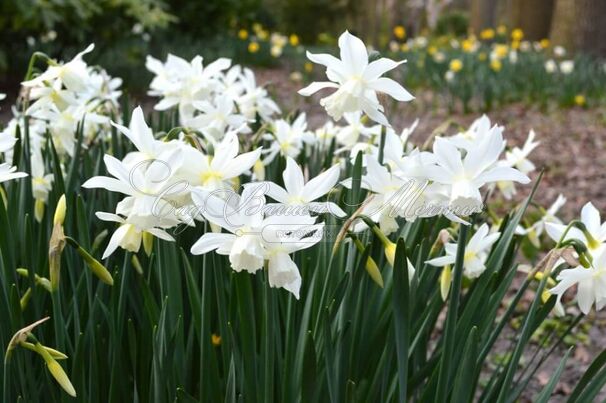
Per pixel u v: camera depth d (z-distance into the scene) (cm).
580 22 464
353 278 71
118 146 94
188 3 514
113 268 84
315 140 101
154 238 83
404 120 326
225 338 71
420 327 78
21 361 71
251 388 69
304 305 79
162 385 71
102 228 88
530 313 68
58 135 92
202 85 91
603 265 64
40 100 86
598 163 250
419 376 77
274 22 783
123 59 368
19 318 72
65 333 76
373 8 817
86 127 98
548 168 246
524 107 346
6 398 68
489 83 338
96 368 75
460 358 74
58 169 83
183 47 469
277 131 93
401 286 67
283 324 81
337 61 68
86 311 82
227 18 558
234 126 88
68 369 77
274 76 494
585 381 72
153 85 93
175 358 76
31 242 76
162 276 77
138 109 62
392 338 73
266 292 65
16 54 331
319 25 802
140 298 85
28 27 296
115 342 75
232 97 95
